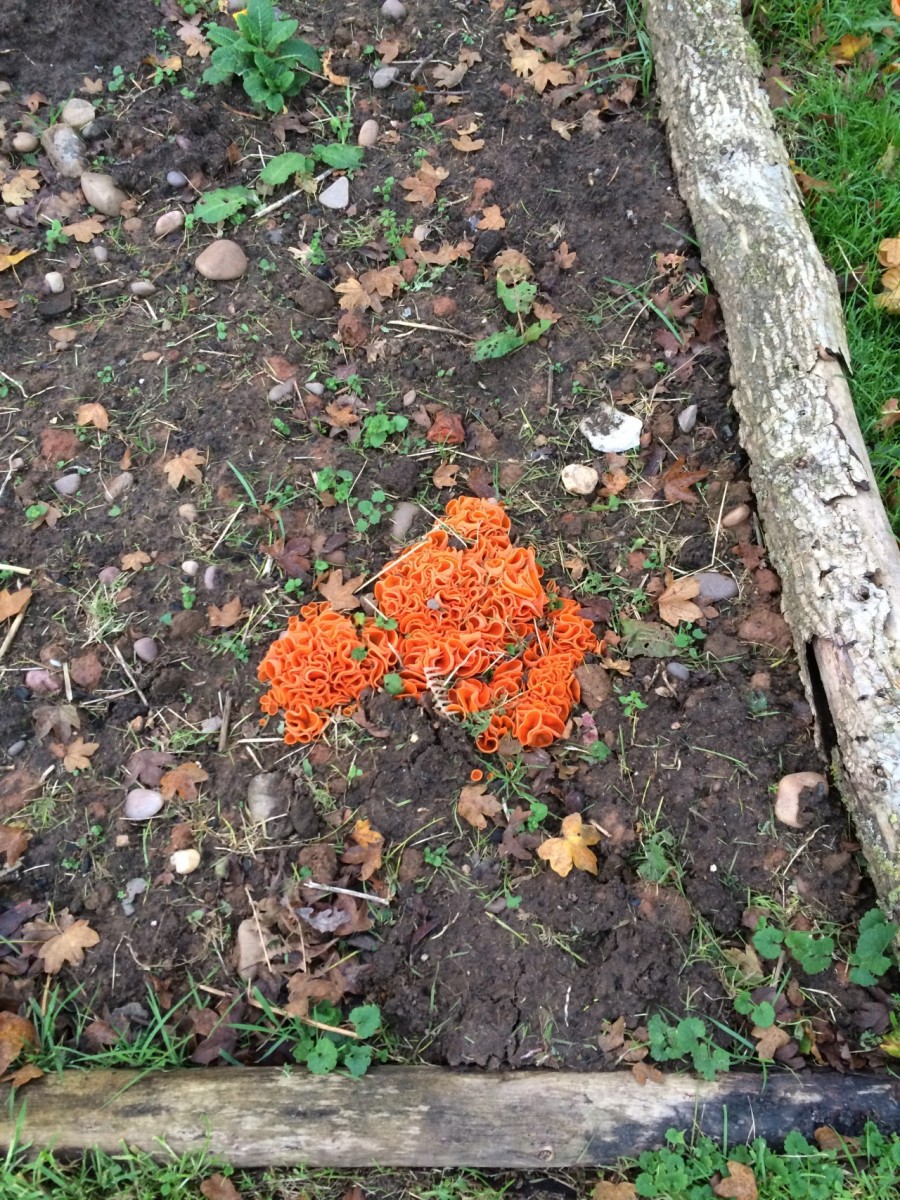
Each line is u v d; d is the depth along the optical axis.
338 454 1.13
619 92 1.36
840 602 0.97
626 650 1.04
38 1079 0.83
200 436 1.13
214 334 1.19
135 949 0.89
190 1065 0.85
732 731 0.99
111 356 1.17
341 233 1.26
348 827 0.95
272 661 0.99
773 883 0.93
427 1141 0.81
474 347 1.19
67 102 1.30
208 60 1.36
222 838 0.94
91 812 0.95
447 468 1.13
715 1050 0.85
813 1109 0.83
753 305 1.14
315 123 1.34
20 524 1.08
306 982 0.87
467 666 0.99
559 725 0.98
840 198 1.29
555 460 1.14
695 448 1.15
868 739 0.91
